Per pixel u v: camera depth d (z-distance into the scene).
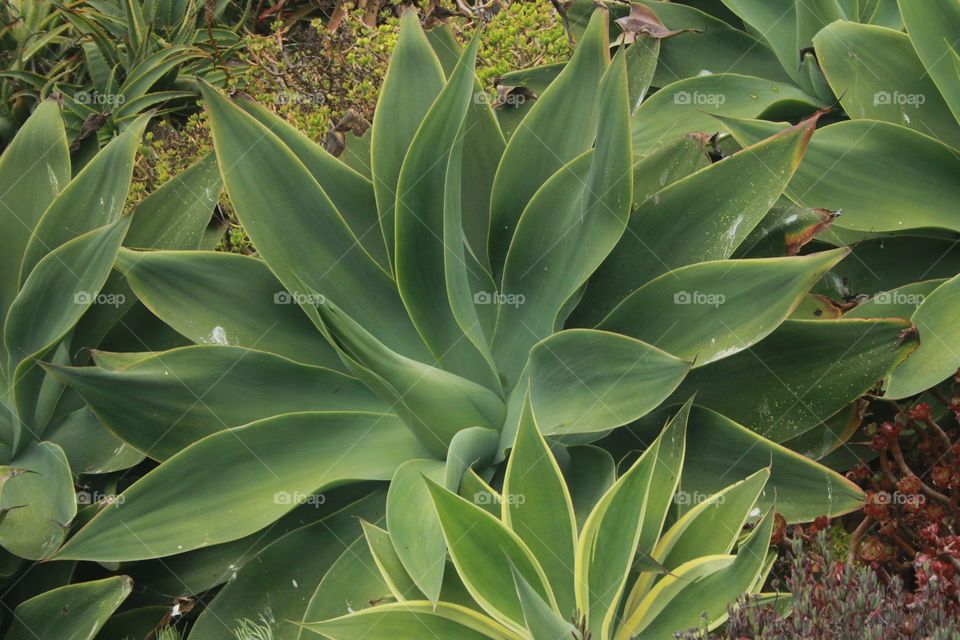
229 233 3.57
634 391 2.30
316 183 2.70
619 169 2.44
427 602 2.16
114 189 2.92
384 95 2.74
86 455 2.76
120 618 2.52
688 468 2.46
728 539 2.26
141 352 2.82
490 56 3.87
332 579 2.33
